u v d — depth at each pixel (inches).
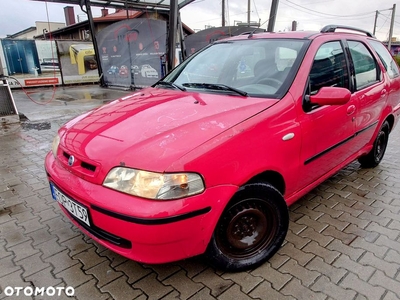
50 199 130.0
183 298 77.7
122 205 67.8
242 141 77.1
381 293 78.8
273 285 81.7
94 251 96.0
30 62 558.6
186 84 114.7
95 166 74.6
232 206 79.0
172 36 363.9
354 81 123.0
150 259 70.8
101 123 90.0
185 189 68.0
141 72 473.7
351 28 138.9
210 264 83.2
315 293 79.0
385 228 108.6
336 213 119.0
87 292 79.9
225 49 123.8
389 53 167.0
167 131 77.4
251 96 95.3
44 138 220.8
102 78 556.7
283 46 109.9
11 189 139.3
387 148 200.7
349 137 120.6
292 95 92.8
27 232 106.3
